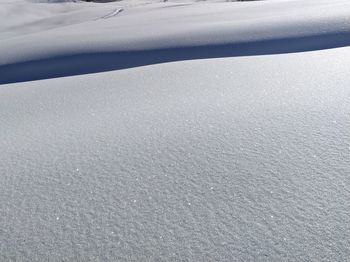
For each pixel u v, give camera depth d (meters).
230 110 3.55
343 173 2.10
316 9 14.16
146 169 2.42
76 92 5.61
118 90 5.36
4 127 4.07
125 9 34.41
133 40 12.32
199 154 2.57
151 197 2.06
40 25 27.80
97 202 2.06
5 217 1.99
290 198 1.91
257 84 4.61
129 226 1.81
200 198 2.01
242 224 1.74
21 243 1.75
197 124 3.22
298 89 4.05
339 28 9.54
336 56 5.87
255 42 9.98
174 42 11.27
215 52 9.88
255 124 3.05
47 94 5.73
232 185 2.11
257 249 1.56
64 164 2.64
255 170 2.26
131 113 3.92
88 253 1.64
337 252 1.50
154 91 4.98
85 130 3.48
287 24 11.05
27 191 2.28
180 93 4.66
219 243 1.62
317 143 2.54
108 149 2.85
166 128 3.21
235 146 2.65
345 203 1.82
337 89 3.81
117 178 2.33
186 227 1.76
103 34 14.87
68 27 21.86
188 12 22.70
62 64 10.77
